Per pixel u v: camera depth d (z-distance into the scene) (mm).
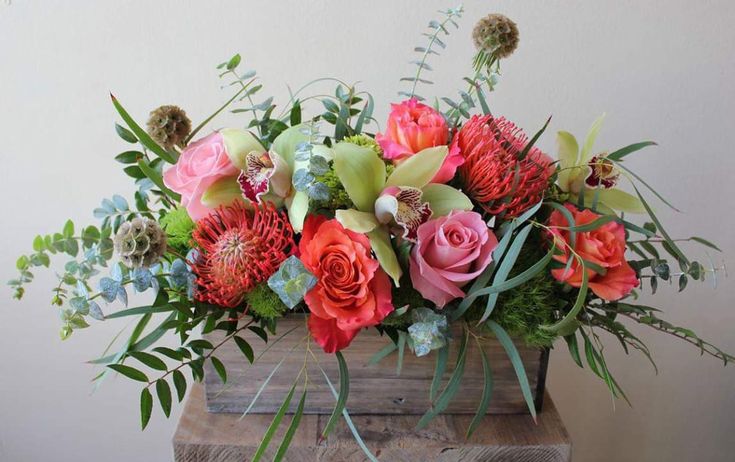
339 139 649
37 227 995
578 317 589
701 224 1013
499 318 584
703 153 976
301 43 912
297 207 541
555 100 950
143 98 930
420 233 523
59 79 912
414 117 584
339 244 529
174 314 579
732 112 955
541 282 570
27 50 895
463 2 898
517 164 567
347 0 893
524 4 901
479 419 556
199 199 568
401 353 577
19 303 1033
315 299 520
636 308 604
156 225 498
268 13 896
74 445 1153
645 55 928
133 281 515
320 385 637
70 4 877
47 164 959
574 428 1157
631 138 968
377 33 910
